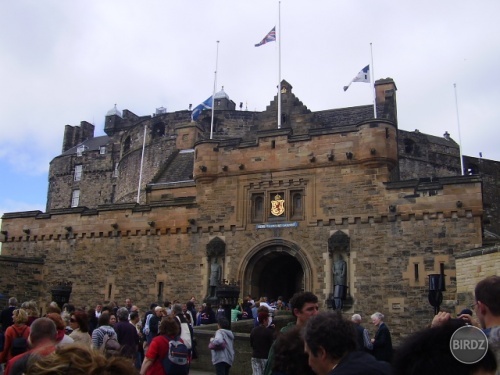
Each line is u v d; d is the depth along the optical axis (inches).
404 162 2203.5
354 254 1112.8
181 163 1804.9
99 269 1360.7
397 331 1043.3
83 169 3193.9
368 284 1087.6
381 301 1069.8
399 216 1097.4
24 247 1482.5
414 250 1070.4
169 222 1301.7
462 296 948.6
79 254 1398.9
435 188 1082.1
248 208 1229.1
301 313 294.4
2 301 1337.4
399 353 129.2
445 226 1059.9
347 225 1133.7
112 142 3171.8
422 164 2253.9
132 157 2630.4
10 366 270.2
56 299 997.2
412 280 1056.8
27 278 1414.9
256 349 483.2
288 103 1733.5
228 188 1258.6
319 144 1193.4
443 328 128.3
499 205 1987.0
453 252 1040.8
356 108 1819.6
